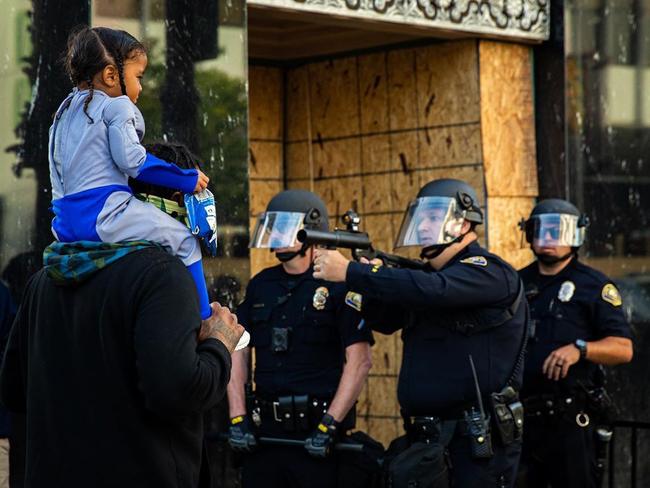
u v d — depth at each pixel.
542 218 7.90
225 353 3.67
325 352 6.68
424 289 5.94
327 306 6.66
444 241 6.25
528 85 9.66
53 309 3.69
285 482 6.68
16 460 6.50
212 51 7.27
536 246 7.90
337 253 6.04
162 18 7.03
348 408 6.48
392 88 9.80
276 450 6.66
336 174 10.15
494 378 6.20
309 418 6.61
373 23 8.55
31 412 3.73
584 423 7.63
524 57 9.65
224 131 7.32
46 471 3.66
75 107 3.72
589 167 9.67
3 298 6.48
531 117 9.67
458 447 6.19
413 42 9.66
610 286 7.81
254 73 10.16
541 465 7.74
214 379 3.56
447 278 6.01
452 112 9.46
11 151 6.56
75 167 3.66
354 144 10.05
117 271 3.56
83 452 3.58
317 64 10.25
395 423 9.77
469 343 6.20
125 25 6.86
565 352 7.46
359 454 6.56
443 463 6.06
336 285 6.68
